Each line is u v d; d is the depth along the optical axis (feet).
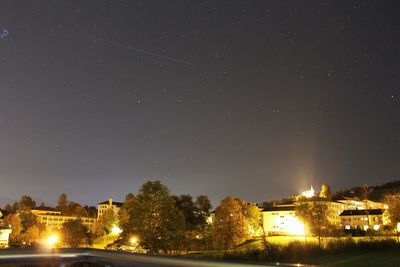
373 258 116.47
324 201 267.59
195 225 242.78
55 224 535.19
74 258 49.03
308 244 131.54
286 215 348.18
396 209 236.63
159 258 37.83
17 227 346.13
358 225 337.31
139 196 178.40
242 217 233.76
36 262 47.91
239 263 31.99
